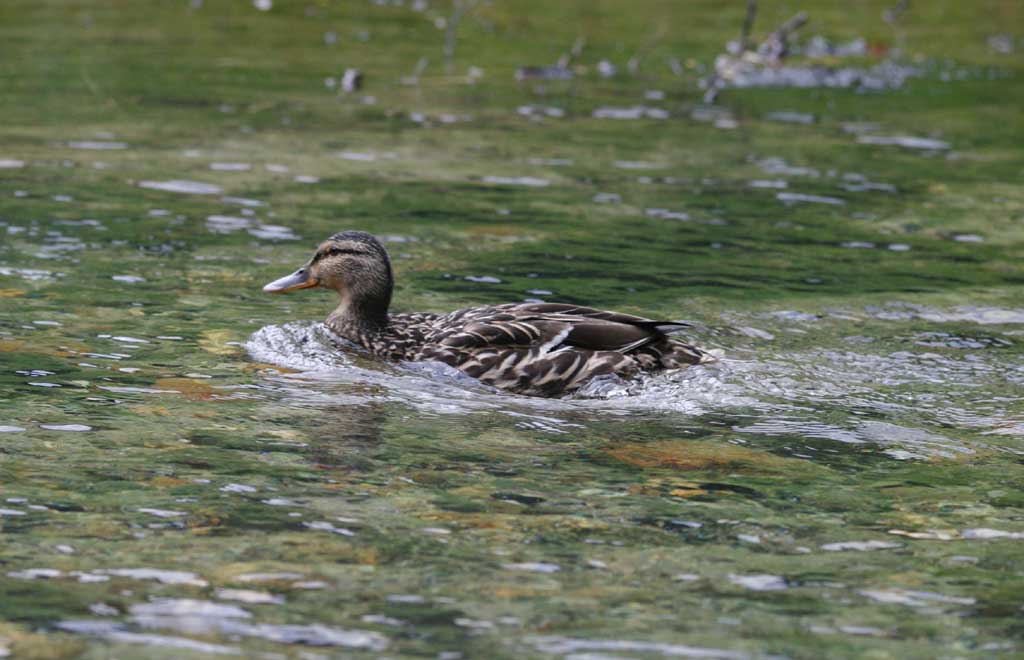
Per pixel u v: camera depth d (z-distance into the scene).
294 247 16.31
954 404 11.69
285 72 29.11
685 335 13.45
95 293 14.09
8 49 29.97
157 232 16.64
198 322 13.36
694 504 9.24
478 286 15.05
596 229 17.69
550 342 12.40
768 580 8.03
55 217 17.08
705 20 38.16
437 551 8.29
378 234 17.05
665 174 21.14
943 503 9.38
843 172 21.73
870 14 40.03
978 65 33.12
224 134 22.75
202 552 8.15
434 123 24.56
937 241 17.70
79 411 10.65
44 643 6.99
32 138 21.72
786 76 30.84
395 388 11.81
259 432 10.38
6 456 9.59
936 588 7.98
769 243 17.34
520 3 40.50
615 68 31.34
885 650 7.19
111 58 29.59
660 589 7.86
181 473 9.42
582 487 9.48
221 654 6.95
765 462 10.14
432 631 7.26
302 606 7.50
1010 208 19.67
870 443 10.65
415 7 39.75
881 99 28.83
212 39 33.00
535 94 27.95
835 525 8.92
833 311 14.46
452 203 18.80
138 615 7.33
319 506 8.94
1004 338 13.66
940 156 23.20
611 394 11.84
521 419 11.07
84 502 8.83
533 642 7.18
